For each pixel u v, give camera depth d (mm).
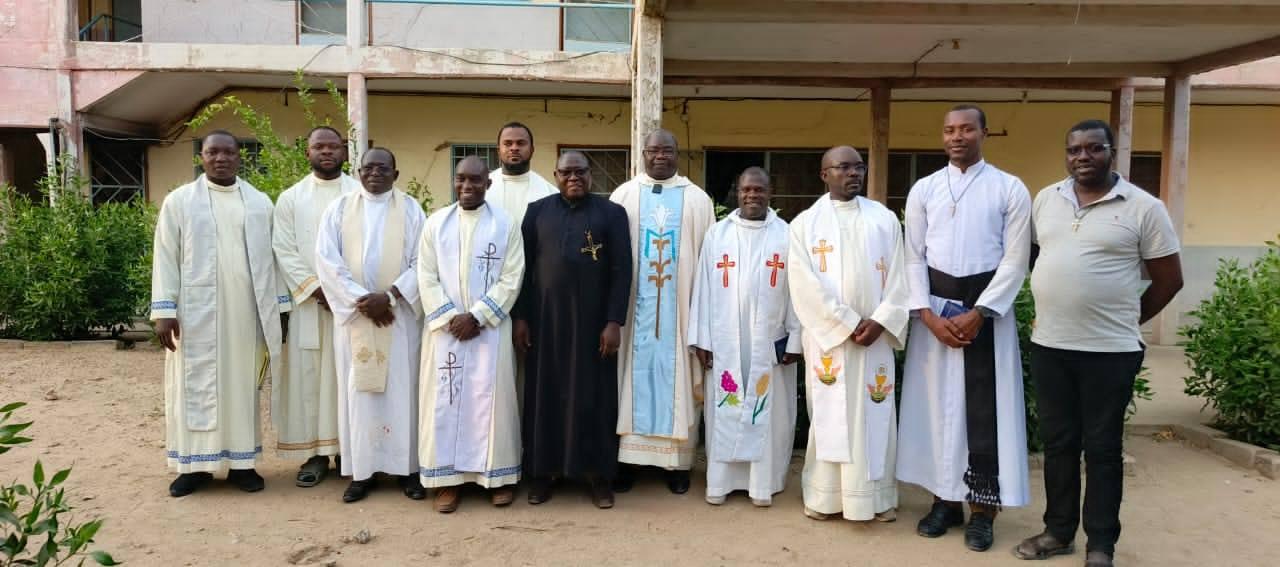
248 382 4219
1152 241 3232
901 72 8555
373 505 4133
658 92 5566
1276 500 4309
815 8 5727
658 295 4215
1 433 2004
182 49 8977
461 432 4047
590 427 4051
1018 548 3598
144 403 6121
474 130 10281
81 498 4125
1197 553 3629
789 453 4281
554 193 4289
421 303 4172
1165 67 8453
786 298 4129
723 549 3650
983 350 3625
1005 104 10516
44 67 9094
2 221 8500
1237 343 5086
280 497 4215
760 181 4098
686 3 5668
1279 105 10336
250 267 4203
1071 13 5840
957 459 3695
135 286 8164
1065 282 3307
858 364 3844
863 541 3758
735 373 4082
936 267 3701
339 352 4145
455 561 3488
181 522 3857
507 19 10062
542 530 3844
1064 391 3410
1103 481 3338
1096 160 3195
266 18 10023
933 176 3803
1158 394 6672
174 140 10227
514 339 4199
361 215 4176
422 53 8992
